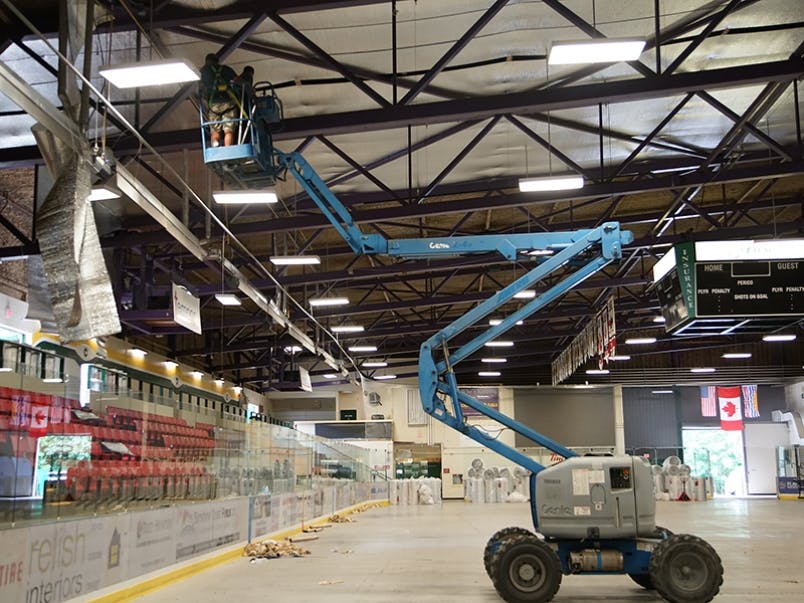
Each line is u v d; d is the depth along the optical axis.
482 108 10.84
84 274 7.46
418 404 39.62
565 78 12.38
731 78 10.49
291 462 18.06
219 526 12.63
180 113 12.35
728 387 39.06
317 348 26.22
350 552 14.07
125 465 9.41
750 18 11.27
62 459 7.92
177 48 10.88
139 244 16.53
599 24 11.08
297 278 21.25
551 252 11.20
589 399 39.50
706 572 8.52
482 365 39.66
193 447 11.77
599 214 20.72
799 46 12.09
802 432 36.62
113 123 11.87
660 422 39.28
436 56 11.41
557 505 9.09
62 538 7.67
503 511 26.88
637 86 10.66
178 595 9.48
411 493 33.66
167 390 25.28
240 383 35.97
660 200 20.05
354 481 27.58
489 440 9.88
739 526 19.48
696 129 14.96
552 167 16.23
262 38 10.73
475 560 12.73
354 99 12.49
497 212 19.66
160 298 17.66
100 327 7.42
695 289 15.63
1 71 7.21
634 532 9.02
